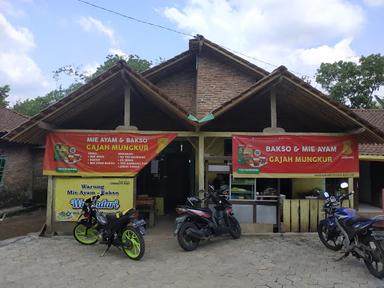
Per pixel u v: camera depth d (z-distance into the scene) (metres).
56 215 8.31
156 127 10.73
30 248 7.21
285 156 8.65
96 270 5.87
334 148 8.70
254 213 8.70
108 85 8.32
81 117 9.60
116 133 8.47
